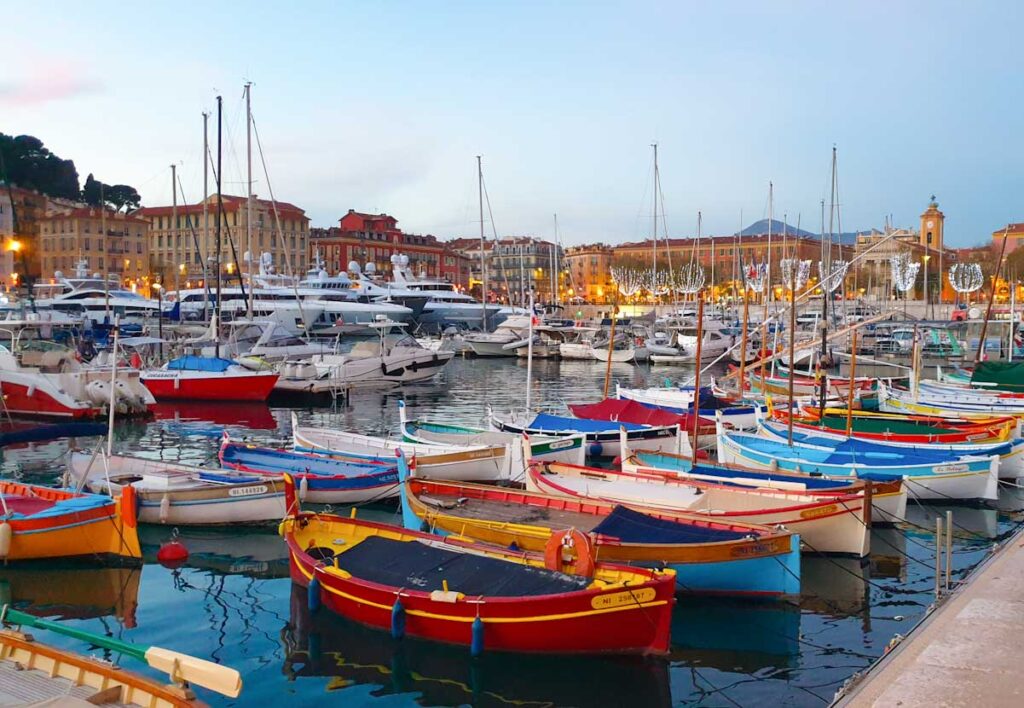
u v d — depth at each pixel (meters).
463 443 28.36
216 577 17.25
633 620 12.77
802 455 24.72
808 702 12.50
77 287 88.44
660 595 12.78
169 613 15.36
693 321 86.75
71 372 38.44
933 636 10.77
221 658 13.58
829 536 17.88
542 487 20.83
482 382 59.72
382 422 39.50
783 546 15.45
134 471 22.62
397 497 22.25
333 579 14.38
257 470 22.48
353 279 111.06
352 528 16.44
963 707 8.71
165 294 96.56
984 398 37.75
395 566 14.53
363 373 51.81
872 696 9.03
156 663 8.89
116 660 13.43
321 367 49.50
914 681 9.37
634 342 77.75
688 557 15.14
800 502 18.31
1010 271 101.25
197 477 21.36
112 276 120.31
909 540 20.19
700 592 15.48
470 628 13.11
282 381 46.38
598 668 13.04
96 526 17.38
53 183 153.38
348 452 25.66
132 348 56.81
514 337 79.56
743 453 25.28
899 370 63.00
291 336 58.19
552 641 12.87
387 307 87.06
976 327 73.12
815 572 17.66
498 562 14.28
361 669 13.26
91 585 16.81
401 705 12.25
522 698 12.55
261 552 18.80
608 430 29.28
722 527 16.41
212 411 42.12
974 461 22.89
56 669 9.52
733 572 15.34
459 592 13.38
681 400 38.62
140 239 146.50
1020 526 21.53
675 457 23.78
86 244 137.88
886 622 15.34
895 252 116.06
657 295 114.50
